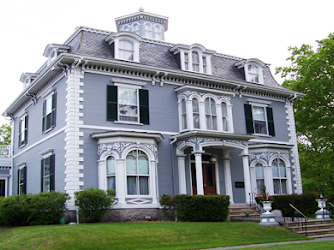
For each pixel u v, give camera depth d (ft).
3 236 49.83
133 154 64.75
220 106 77.20
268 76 93.30
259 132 84.99
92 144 65.00
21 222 59.11
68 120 64.28
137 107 70.54
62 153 65.41
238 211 68.95
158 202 65.82
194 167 75.56
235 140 74.02
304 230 58.70
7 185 94.38
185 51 78.95
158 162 70.23
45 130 74.64
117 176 62.59
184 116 74.23
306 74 96.99
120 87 69.77
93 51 69.92
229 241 49.19
